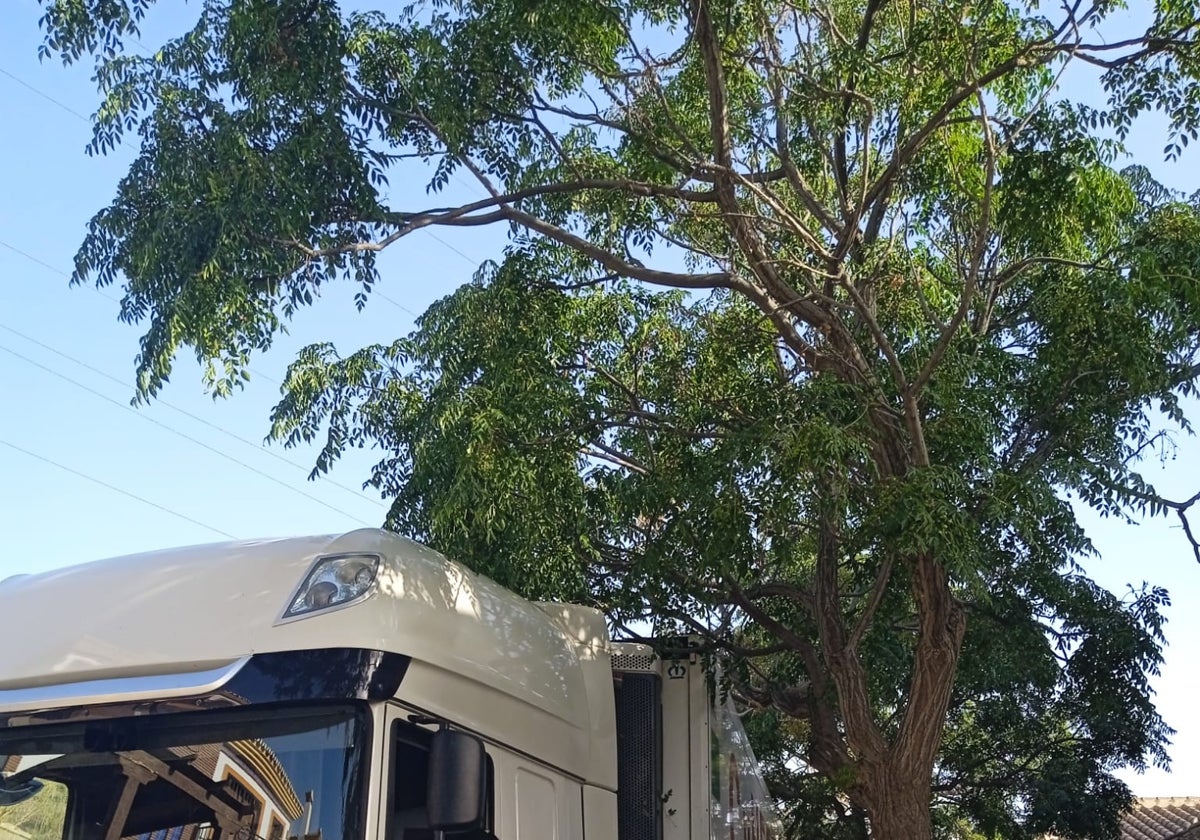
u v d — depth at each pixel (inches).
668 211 408.8
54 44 307.0
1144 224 345.7
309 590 177.3
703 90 399.5
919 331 366.9
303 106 323.9
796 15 403.5
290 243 307.9
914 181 387.5
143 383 293.4
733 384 382.0
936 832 748.0
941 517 286.4
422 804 172.1
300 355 366.3
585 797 230.8
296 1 321.7
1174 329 312.0
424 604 187.5
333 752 166.2
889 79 367.9
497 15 355.9
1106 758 633.0
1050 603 427.8
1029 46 333.4
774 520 315.3
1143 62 339.6
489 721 197.2
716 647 293.7
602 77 385.1
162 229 299.0
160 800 168.1
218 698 167.0
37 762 173.8
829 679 396.2
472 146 378.9
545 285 393.1
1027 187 333.7
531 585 331.9
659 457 366.0
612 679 253.3
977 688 587.8
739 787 310.5
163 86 321.4
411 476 362.6
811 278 386.6
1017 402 368.5
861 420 310.3
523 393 343.6
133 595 186.1
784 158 394.0
